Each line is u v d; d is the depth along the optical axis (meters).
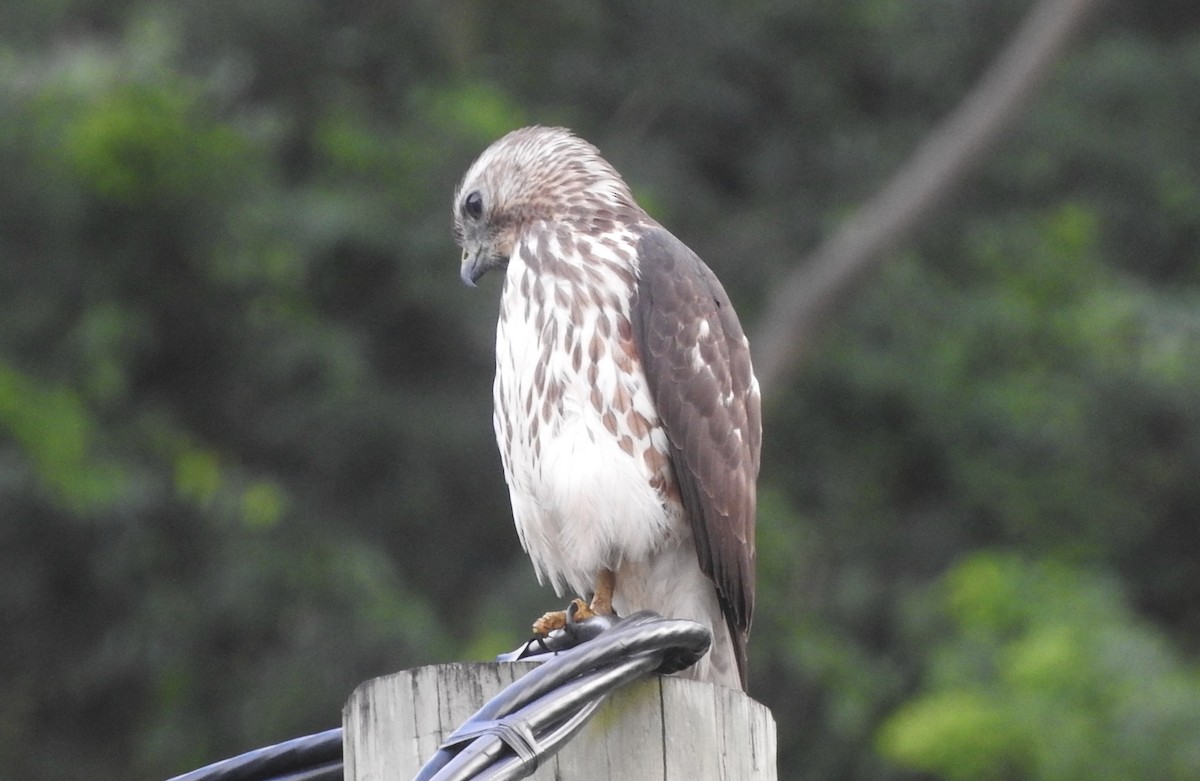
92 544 15.12
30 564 15.26
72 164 14.41
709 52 18.17
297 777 4.86
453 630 15.59
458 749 4.10
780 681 15.20
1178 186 18.16
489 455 15.78
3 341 15.11
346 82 16.80
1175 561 17.31
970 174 17.44
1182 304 17.31
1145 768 12.42
